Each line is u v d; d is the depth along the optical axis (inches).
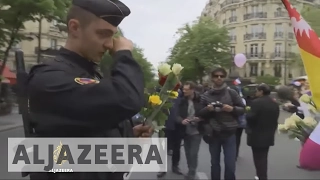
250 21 2436.0
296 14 68.6
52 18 601.0
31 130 53.0
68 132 48.8
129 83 48.2
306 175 262.1
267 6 2353.6
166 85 62.9
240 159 328.8
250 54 2437.3
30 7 544.7
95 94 46.8
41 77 48.6
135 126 60.9
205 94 211.8
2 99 876.0
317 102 69.1
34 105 49.4
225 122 202.8
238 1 2516.0
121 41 52.3
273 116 217.5
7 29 601.0
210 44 1440.7
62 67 49.4
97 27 50.1
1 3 541.3
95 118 47.5
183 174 265.9
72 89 47.3
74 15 51.1
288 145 400.8
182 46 1486.2
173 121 256.4
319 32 76.9
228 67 1476.4
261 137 218.1
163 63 65.4
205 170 282.4
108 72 52.7
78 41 51.5
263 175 223.6
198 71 1466.5
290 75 2186.3
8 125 581.0
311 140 64.1
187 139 243.6
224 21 2650.1
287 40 2247.8
